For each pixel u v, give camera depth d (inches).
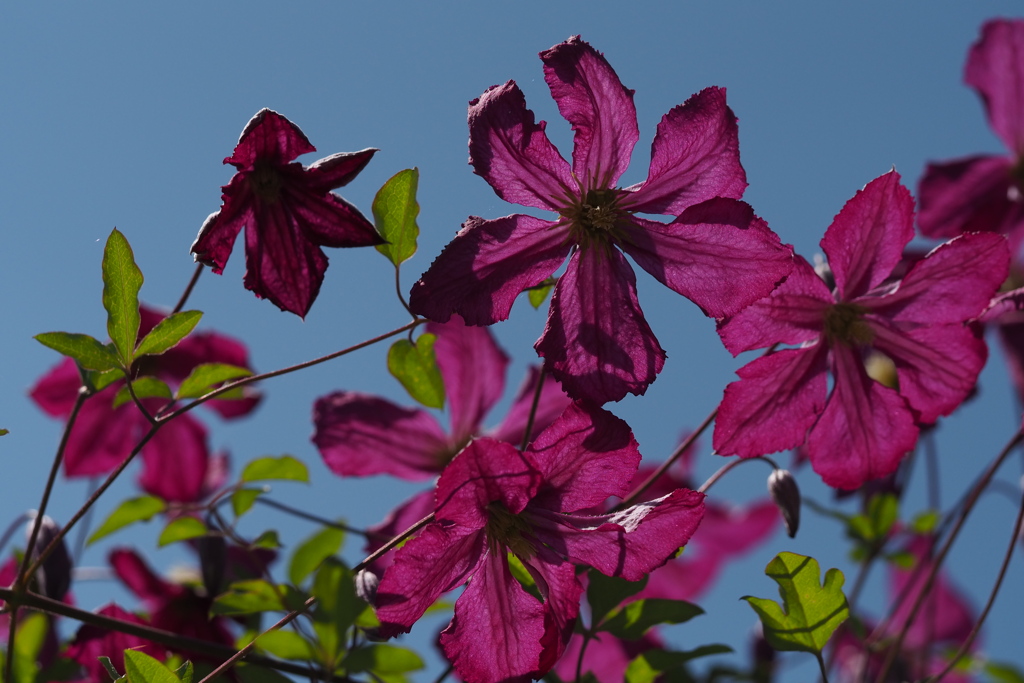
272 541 27.9
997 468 27.6
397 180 25.8
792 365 26.0
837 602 25.7
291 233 25.4
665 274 25.5
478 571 25.0
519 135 25.3
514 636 24.9
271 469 28.2
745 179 25.5
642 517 24.6
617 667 29.0
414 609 24.7
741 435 26.0
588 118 25.5
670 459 26.5
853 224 25.9
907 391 26.3
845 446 26.2
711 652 26.6
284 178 25.3
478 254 25.2
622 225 25.7
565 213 25.6
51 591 27.6
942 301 26.1
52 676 27.5
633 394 25.2
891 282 26.7
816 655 25.7
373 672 26.6
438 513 24.6
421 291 24.9
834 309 26.2
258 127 25.0
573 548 25.0
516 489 24.7
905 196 25.9
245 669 26.2
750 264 25.3
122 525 28.1
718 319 25.8
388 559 28.4
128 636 27.7
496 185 25.3
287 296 25.4
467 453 24.4
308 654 26.8
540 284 26.2
